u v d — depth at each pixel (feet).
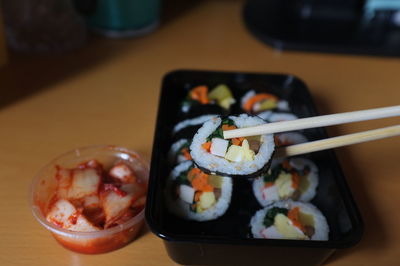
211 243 0.56
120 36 1.29
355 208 0.63
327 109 1.02
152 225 0.57
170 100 0.91
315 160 0.83
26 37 1.15
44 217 0.64
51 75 1.09
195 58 1.20
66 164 0.76
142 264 0.65
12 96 1.00
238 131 0.63
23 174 0.79
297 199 0.79
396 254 0.68
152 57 1.20
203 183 0.78
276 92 0.97
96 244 0.63
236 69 1.16
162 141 0.76
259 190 0.80
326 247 0.56
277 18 1.36
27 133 0.89
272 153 0.65
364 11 1.37
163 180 0.76
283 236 0.70
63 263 0.64
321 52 1.25
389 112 0.59
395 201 0.78
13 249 0.65
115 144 0.87
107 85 1.07
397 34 1.31
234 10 1.50
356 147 0.90
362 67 1.20
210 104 0.92
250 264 0.63
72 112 0.96
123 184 0.71
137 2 1.22
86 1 1.17
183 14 1.45
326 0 1.35
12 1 1.12
